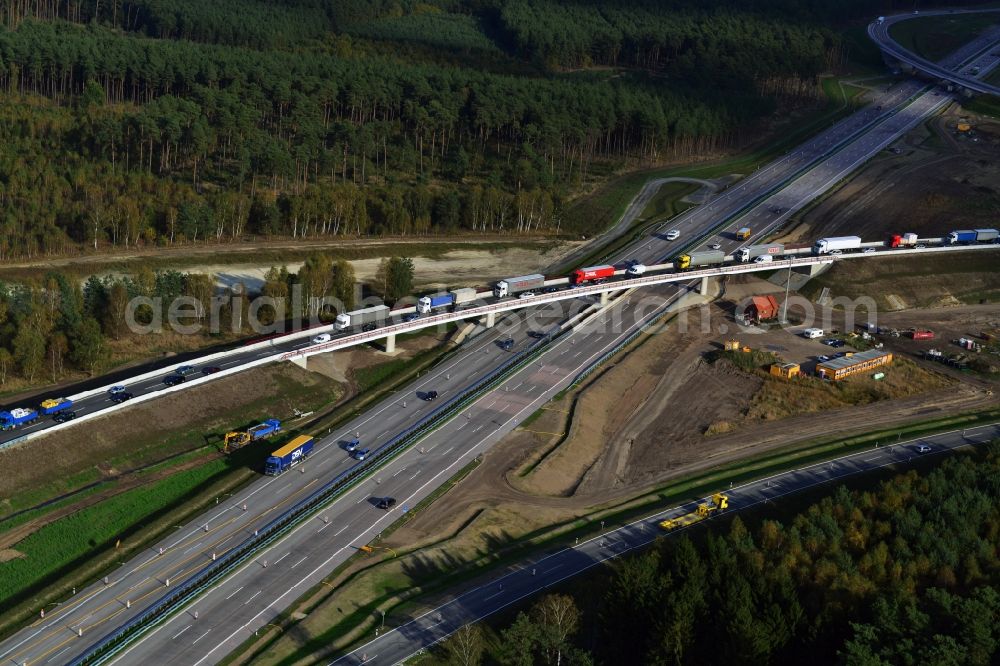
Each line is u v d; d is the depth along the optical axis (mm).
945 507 175000
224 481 191625
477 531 181125
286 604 158500
